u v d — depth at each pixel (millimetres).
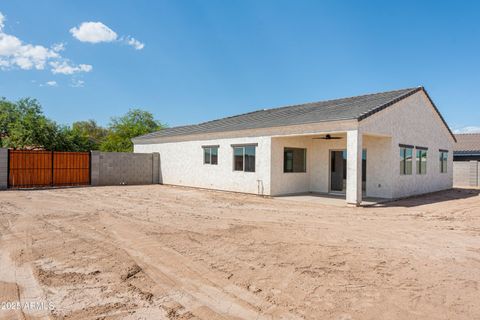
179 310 4129
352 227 8992
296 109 19969
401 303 4359
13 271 5391
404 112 16188
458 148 28375
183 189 19891
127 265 5707
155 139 24547
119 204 12961
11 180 18484
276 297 4527
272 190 15930
